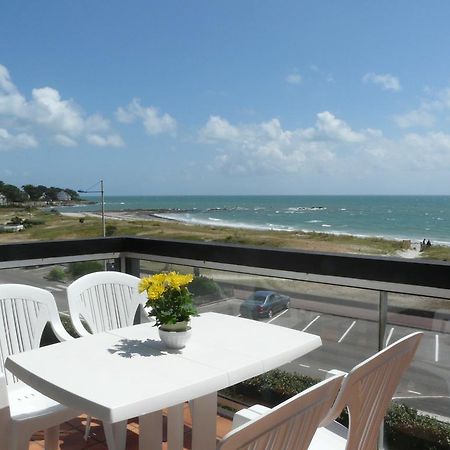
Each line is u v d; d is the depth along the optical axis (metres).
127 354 1.86
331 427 1.93
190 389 1.58
